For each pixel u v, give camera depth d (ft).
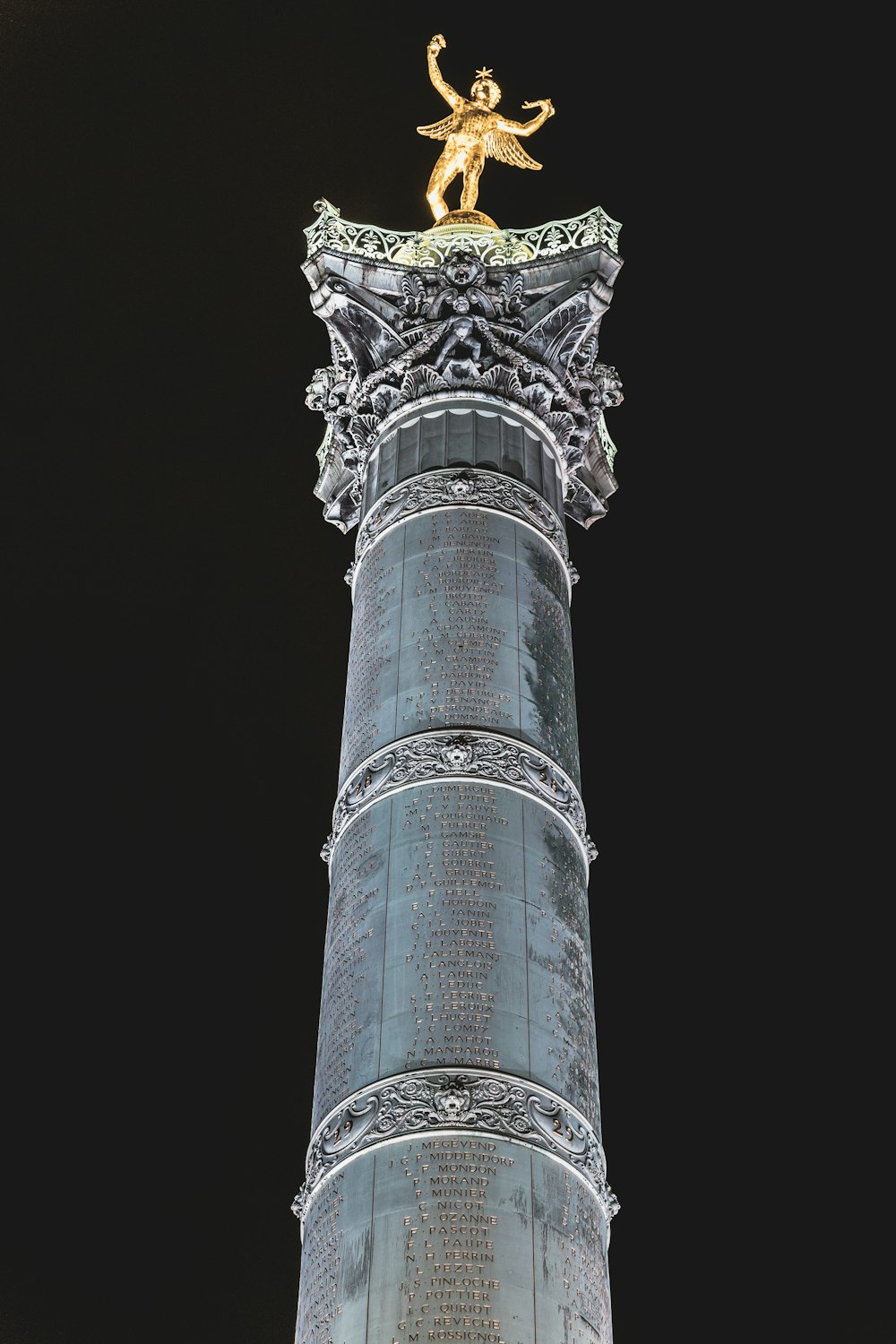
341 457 81.20
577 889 62.13
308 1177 56.03
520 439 74.74
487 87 94.38
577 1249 52.49
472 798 61.26
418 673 65.10
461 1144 52.75
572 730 67.05
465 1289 49.73
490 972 56.85
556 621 69.41
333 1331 50.42
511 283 77.87
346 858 62.54
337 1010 58.44
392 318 77.82
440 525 70.08
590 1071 57.93
